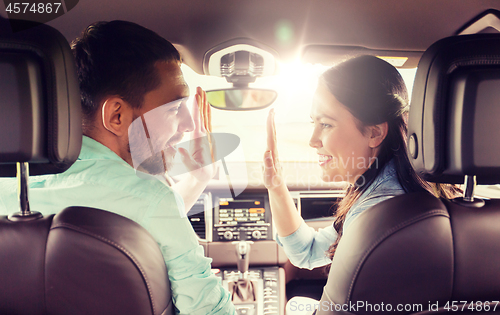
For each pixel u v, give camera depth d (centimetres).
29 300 70
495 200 78
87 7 139
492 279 75
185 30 152
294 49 161
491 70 67
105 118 79
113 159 81
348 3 142
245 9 144
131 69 77
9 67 59
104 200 77
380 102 92
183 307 82
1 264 68
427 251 73
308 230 141
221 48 157
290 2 141
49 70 62
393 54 168
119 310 71
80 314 71
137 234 72
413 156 79
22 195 70
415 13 148
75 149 69
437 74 69
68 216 69
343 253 81
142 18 146
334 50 163
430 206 74
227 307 88
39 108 62
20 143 61
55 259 68
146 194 79
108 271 69
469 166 69
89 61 77
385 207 77
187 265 81
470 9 146
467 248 73
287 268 200
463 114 67
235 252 192
